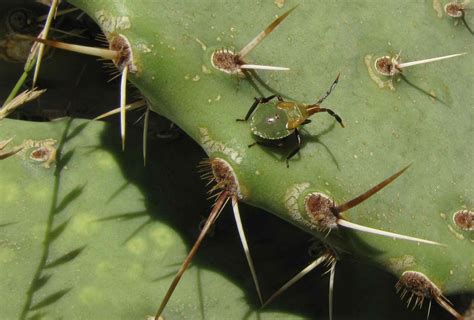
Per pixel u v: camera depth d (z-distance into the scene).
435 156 0.32
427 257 0.31
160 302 0.32
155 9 0.30
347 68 0.32
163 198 0.34
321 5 0.32
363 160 0.31
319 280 0.34
